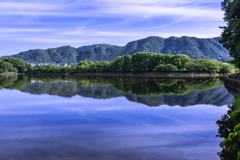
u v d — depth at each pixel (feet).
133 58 550.77
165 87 178.29
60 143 46.44
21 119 68.85
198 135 52.24
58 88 171.94
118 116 72.84
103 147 44.14
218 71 512.63
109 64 631.15
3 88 172.35
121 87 179.42
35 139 49.26
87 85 203.10
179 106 91.97
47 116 72.95
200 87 179.32
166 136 51.39
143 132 54.70
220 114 76.13
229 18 113.29
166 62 526.57
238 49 102.68
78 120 67.31
